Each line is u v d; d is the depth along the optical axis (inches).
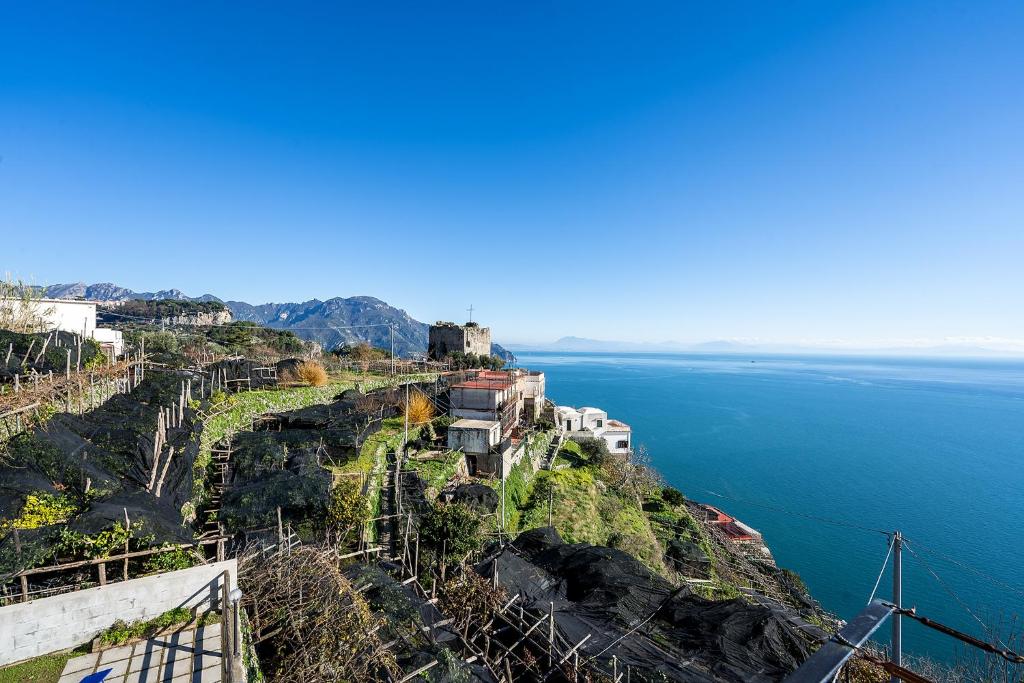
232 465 764.0
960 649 1174.3
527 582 637.9
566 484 1365.7
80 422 619.2
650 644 521.7
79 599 344.5
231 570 405.4
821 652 179.2
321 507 630.5
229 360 1357.0
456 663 410.3
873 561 1683.1
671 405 5349.4
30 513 405.4
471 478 1087.0
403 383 1695.4
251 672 335.0
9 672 315.3
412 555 672.4
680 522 1462.8
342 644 374.3
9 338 735.7
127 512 426.3
